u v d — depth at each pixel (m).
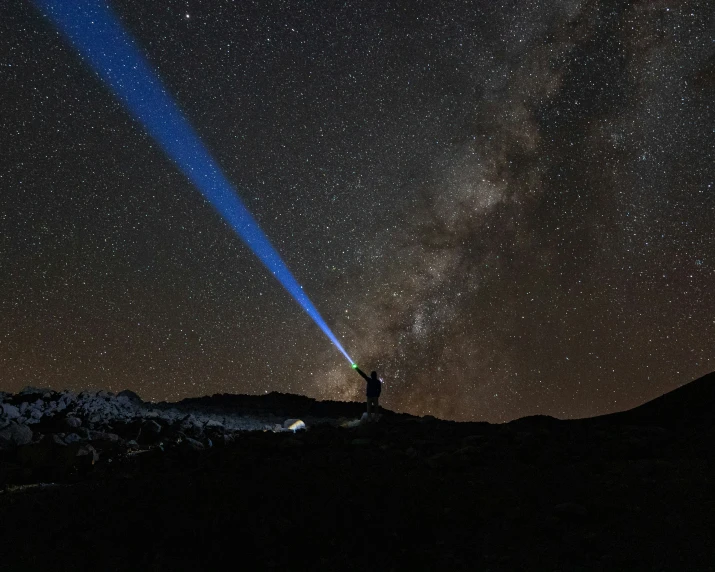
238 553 4.23
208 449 6.96
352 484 5.28
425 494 5.09
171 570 4.02
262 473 5.71
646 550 4.06
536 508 4.80
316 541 4.36
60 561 4.19
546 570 3.91
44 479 6.37
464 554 4.19
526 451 6.24
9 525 4.80
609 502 4.82
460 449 6.28
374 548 4.27
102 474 6.29
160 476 5.84
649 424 7.73
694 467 5.62
